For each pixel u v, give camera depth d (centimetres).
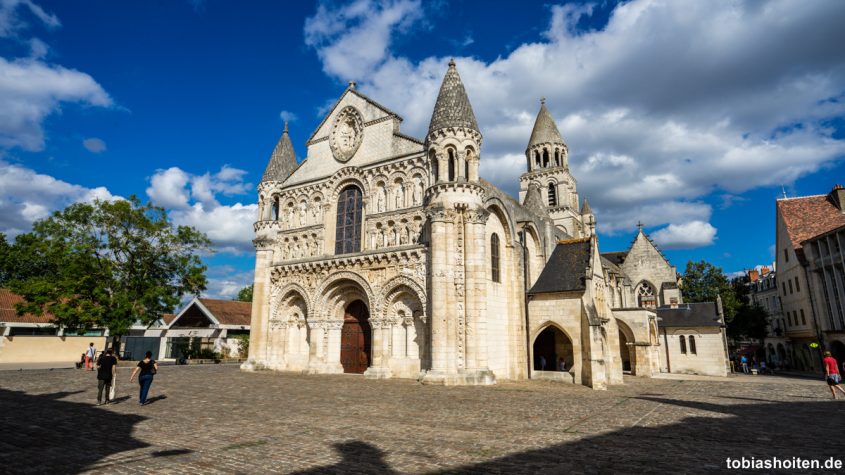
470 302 3475
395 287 3866
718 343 5322
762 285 9850
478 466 1152
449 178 3806
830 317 5428
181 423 1708
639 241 7450
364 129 4544
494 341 3806
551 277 3975
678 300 6725
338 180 4584
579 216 8331
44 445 1348
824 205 6256
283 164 5109
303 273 4503
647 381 4100
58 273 5256
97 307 4722
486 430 1614
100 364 2197
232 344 6838
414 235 3969
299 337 4566
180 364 5841
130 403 2211
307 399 2409
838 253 5253
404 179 4131
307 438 1461
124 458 1208
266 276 4753
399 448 1334
